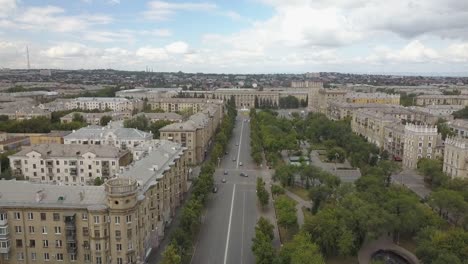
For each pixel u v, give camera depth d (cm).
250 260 14388
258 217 18638
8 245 12900
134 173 15412
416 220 15150
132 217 12781
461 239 12950
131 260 12912
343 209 15700
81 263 12962
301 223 17712
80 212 12688
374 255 14962
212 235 16550
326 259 14500
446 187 19650
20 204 12825
